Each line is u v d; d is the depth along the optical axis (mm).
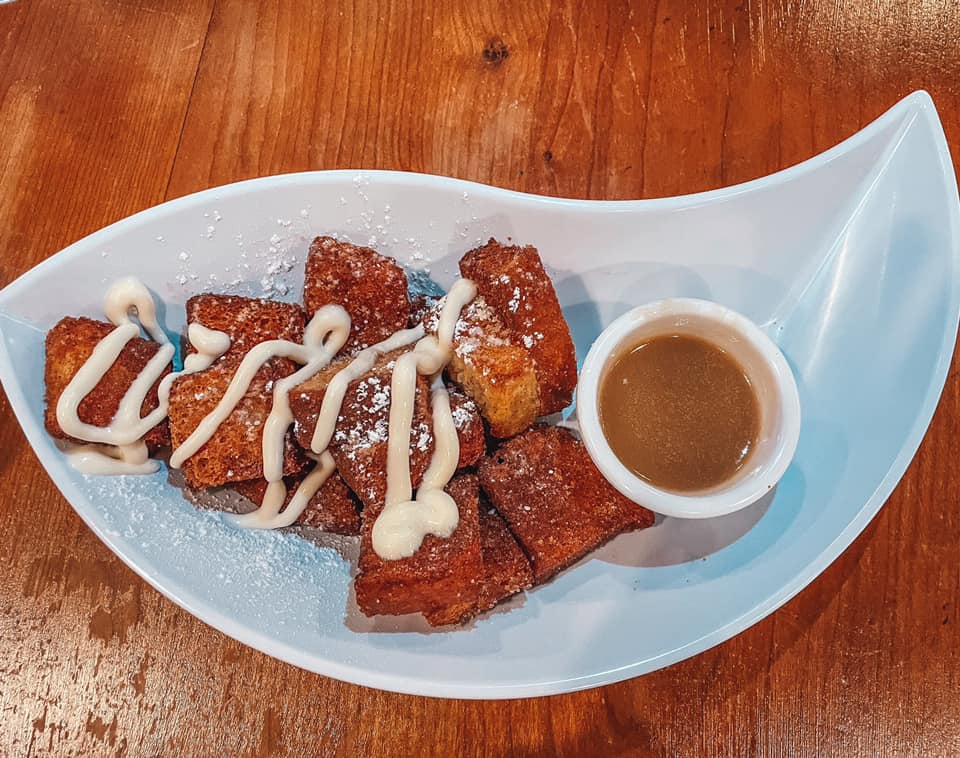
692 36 297
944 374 241
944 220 248
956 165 281
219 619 225
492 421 241
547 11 298
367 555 221
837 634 249
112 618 248
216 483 236
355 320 251
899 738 243
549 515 236
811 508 247
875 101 290
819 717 244
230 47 292
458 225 257
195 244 254
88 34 292
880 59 293
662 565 249
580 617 242
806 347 264
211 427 229
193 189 280
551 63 294
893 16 295
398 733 242
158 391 244
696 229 257
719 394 236
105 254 247
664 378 238
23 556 252
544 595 245
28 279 242
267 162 283
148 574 227
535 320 236
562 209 251
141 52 291
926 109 251
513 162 285
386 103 289
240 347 244
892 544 253
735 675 247
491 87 291
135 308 255
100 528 230
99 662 246
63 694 244
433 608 227
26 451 258
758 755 243
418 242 262
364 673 224
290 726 243
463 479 235
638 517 241
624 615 242
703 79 293
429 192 251
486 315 244
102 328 246
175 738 242
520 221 255
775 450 222
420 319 259
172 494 246
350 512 242
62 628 247
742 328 231
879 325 255
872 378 253
